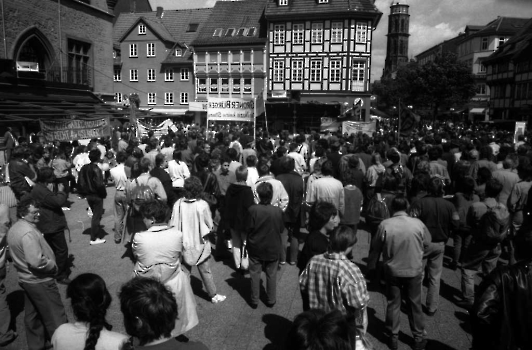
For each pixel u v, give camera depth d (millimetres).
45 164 11938
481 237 5828
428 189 5570
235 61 47375
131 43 52062
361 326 3863
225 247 8664
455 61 46656
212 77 48625
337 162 10008
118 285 6891
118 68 52656
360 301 3730
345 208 7043
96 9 31422
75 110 24109
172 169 9469
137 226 7492
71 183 14969
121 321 5727
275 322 5727
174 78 51344
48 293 4711
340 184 6812
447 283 7008
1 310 5082
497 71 55688
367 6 43344
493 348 3197
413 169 9688
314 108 41375
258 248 5848
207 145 11805
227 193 7227
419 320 4910
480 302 3188
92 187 8758
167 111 51375
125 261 8039
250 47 46594
